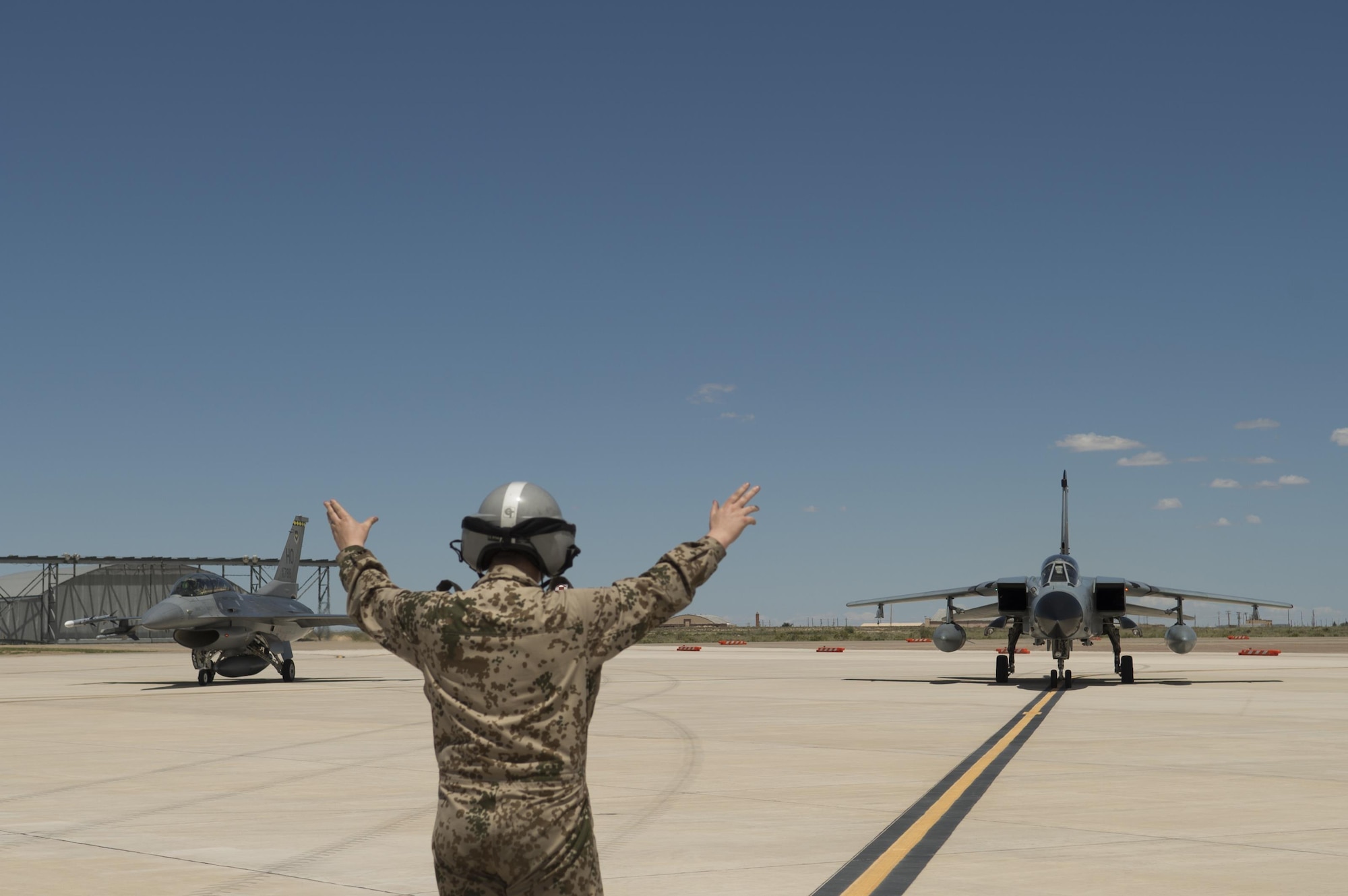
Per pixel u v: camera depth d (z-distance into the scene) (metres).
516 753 3.58
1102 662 43.88
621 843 8.55
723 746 15.09
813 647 73.75
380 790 11.52
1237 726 17.38
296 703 24.30
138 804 10.70
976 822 9.38
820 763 13.22
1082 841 8.59
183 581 31.59
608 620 3.69
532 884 3.60
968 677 33.00
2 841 8.91
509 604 3.65
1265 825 9.20
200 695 27.39
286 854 8.34
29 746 15.86
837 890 7.09
